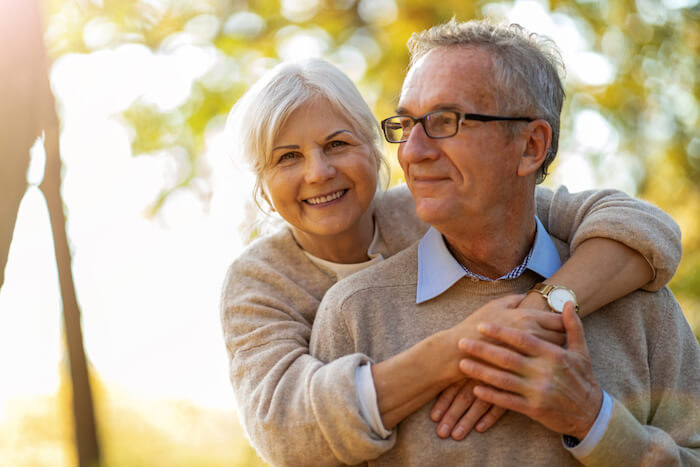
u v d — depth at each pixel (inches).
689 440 78.1
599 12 230.8
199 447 272.7
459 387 74.2
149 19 233.8
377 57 223.1
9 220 92.0
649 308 79.7
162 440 277.3
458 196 74.0
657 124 248.1
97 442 205.0
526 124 75.4
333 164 88.5
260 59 234.8
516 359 68.8
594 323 78.4
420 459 73.9
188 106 236.2
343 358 74.3
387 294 80.0
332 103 88.2
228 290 93.1
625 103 236.8
